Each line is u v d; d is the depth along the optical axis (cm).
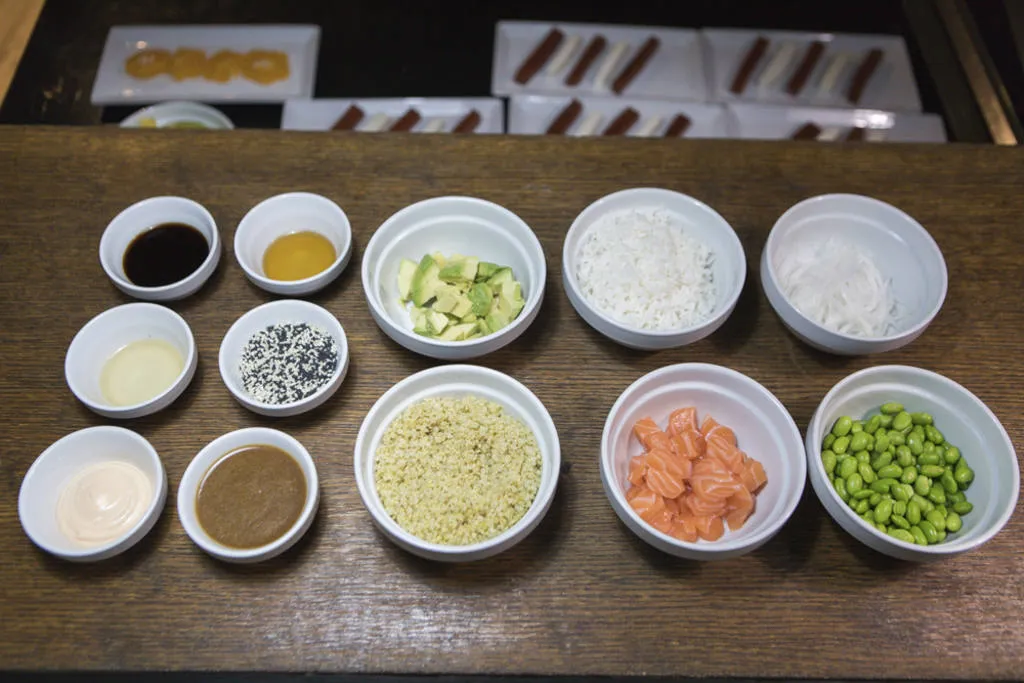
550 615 135
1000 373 158
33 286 162
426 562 138
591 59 239
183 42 233
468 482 139
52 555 137
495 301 158
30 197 171
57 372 154
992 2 207
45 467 137
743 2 245
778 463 142
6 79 200
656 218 166
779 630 135
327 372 152
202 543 130
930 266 160
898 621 136
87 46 229
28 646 131
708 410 150
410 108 229
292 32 234
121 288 154
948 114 213
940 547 127
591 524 142
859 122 226
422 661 131
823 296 160
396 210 171
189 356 147
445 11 238
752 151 180
